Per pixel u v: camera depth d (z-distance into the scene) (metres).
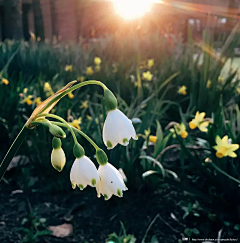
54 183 0.47
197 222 0.40
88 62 1.08
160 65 0.96
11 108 0.62
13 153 0.19
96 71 0.94
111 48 1.11
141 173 0.45
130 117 0.53
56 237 0.38
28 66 1.04
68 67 0.99
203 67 0.68
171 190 0.46
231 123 0.45
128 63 1.02
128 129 0.18
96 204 0.44
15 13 1.94
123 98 0.80
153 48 1.08
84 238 0.38
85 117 0.70
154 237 0.37
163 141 0.44
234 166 0.40
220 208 0.41
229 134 0.43
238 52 1.76
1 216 0.41
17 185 0.48
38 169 0.51
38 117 0.19
